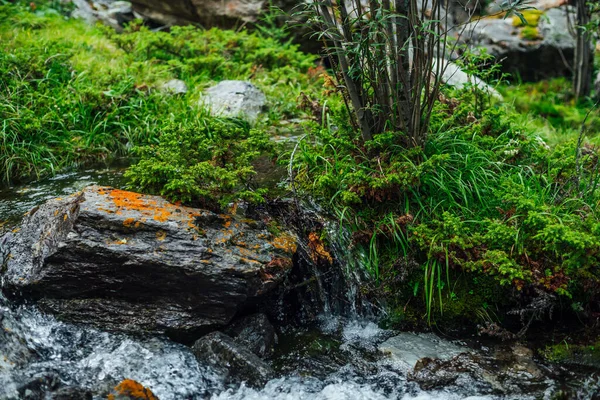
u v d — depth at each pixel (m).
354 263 4.05
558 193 4.25
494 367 3.48
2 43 6.67
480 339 3.76
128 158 5.66
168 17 9.06
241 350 3.46
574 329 3.76
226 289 3.53
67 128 5.72
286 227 4.10
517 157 4.66
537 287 3.73
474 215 4.14
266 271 3.65
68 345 3.50
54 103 5.76
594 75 8.38
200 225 3.70
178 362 3.42
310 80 7.32
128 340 3.53
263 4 8.45
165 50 7.49
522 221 3.96
